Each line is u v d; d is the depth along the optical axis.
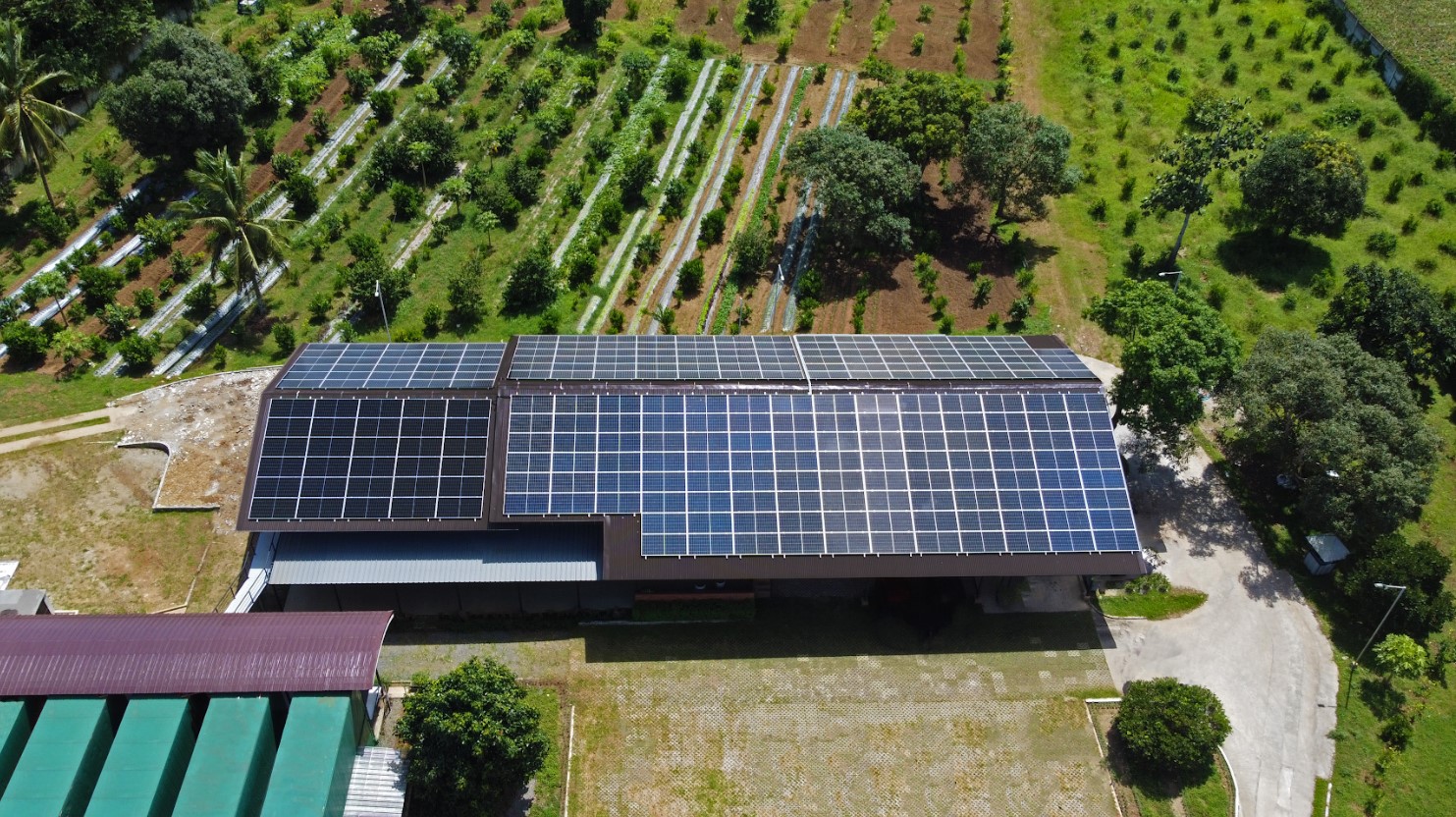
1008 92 101.44
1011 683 55.38
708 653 55.84
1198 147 77.25
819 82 103.75
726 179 90.38
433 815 47.62
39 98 90.50
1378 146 93.75
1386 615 55.50
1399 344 71.19
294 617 49.81
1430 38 104.75
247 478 54.84
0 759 44.12
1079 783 51.34
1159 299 63.41
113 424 66.25
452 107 98.19
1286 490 66.44
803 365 62.22
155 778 43.38
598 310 78.56
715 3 114.38
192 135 86.12
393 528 54.06
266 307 77.75
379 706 52.16
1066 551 55.44
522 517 54.28
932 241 84.81
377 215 86.56
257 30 105.00
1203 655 57.34
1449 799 51.50
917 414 58.94
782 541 54.62
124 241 82.25
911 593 59.31
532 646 55.66
